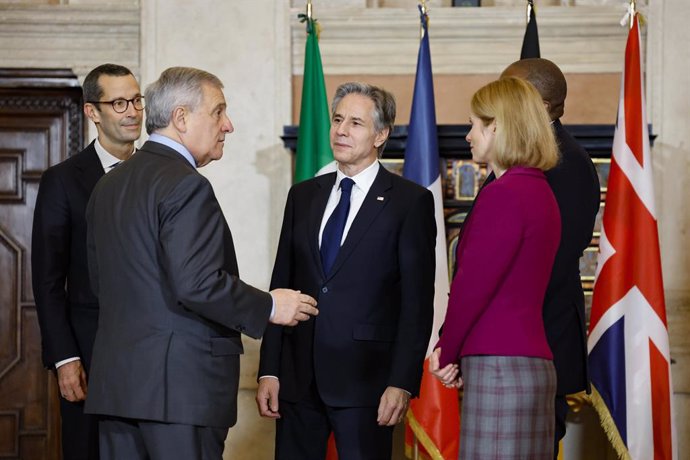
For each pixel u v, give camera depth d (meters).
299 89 5.08
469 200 4.94
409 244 3.52
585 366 3.46
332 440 4.41
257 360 4.97
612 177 4.41
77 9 5.04
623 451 4.30
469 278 2.91
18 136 5.29
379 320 3.52
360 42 5.03
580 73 4.98
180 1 5.01
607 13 4.93
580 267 4.93
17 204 5.31
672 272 4.83
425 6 4.62
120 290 3.00
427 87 4.62
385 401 3.39
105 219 3.05
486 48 5.00
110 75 3.76
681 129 4.86
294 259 3.69
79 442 3.68
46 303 3.64
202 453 2.97
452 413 4.46
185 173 2.95
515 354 2.91
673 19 4.88
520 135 2.97
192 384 2.94
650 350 4.32
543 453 2.94
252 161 4.98
